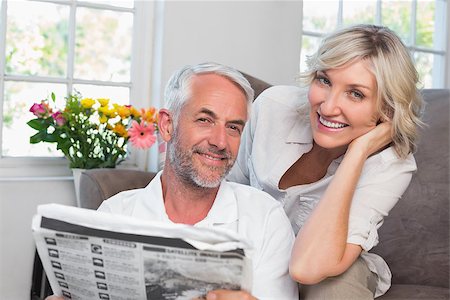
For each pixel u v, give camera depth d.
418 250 2.13
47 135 2.36
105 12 2.74
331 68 1.45
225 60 2.78
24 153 2.58
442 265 2.12
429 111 2.31
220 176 1.29
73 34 2.62
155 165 2.66
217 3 2.74
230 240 1.04
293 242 1.43
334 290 1.43
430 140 2.25
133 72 2.74
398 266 2.12
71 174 2.63
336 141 1.51
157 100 2.68
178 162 1.30
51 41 2.63
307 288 1.48
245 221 1.35
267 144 1.75
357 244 1.45
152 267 1.07
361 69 1.44
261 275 1.32
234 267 1.06
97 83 2.68
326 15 3.20
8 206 2.43
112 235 1.06
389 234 2.14
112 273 1.10
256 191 1.42
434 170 2.21
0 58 2.49
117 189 1.91
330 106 1.46
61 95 2.63
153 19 2.73
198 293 1.11
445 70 3.64
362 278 1.47
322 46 1.50
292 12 2.92
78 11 2.69
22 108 2.57
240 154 1.87
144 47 2.74
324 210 1.43
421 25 3.58
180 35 2.67
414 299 1.77
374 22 3.37
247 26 2.82
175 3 2.65
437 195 2.18
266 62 2.88
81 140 2.41
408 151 1.55
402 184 1.56
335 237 1.40
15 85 2.55
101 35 2.74
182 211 1.36
